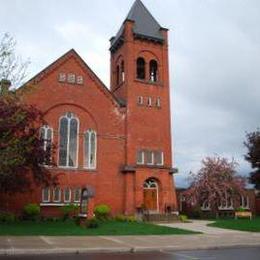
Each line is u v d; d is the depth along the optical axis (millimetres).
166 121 44875
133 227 31094
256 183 42844
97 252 19734
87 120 41906
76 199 39719
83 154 41031
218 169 51688
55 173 39281
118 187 41406
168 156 43969
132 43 45719
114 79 48469
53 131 40156
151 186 42906
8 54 24422
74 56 42438
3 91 25016
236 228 32281
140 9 48375
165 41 47344
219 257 17625
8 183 29719
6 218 34719
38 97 40062
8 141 24797
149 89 45062
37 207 36750
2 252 18391
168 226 33938
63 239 23297
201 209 52500
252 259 16828
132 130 43031
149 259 17188
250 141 43156
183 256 18203
